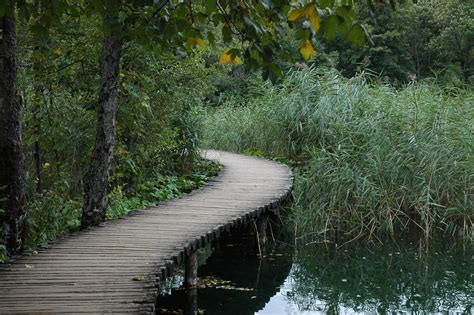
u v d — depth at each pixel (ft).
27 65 27.71
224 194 31.27
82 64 28.99
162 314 19.88
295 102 42.88
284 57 9.94
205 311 20.53
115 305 13.25
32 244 20.54
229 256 29.12
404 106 36.63
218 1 9.29
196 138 40.86
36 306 13.16
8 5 11.37
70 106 29.71
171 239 20.34
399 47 86.33
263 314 20.57
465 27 85.87
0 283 14.97
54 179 31.89
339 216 32.01
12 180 17.80
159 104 32.01
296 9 8.46
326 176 33.27
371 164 33.19
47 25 12.35
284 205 34.86
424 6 93.81
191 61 31.35
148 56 28.71
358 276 25.76
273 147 47.83
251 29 9.18
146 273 15.94
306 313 20.83
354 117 38.32
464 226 31.78
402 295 23.12
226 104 63.67
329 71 45.78
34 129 29.63
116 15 12.35
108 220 24.20
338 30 8.56
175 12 11.03
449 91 39.19
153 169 37.55
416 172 33.14
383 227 32.04
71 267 16.58
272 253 29.50
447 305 21.89
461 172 33.24
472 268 26.86
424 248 30.35
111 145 24.06
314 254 29.37
